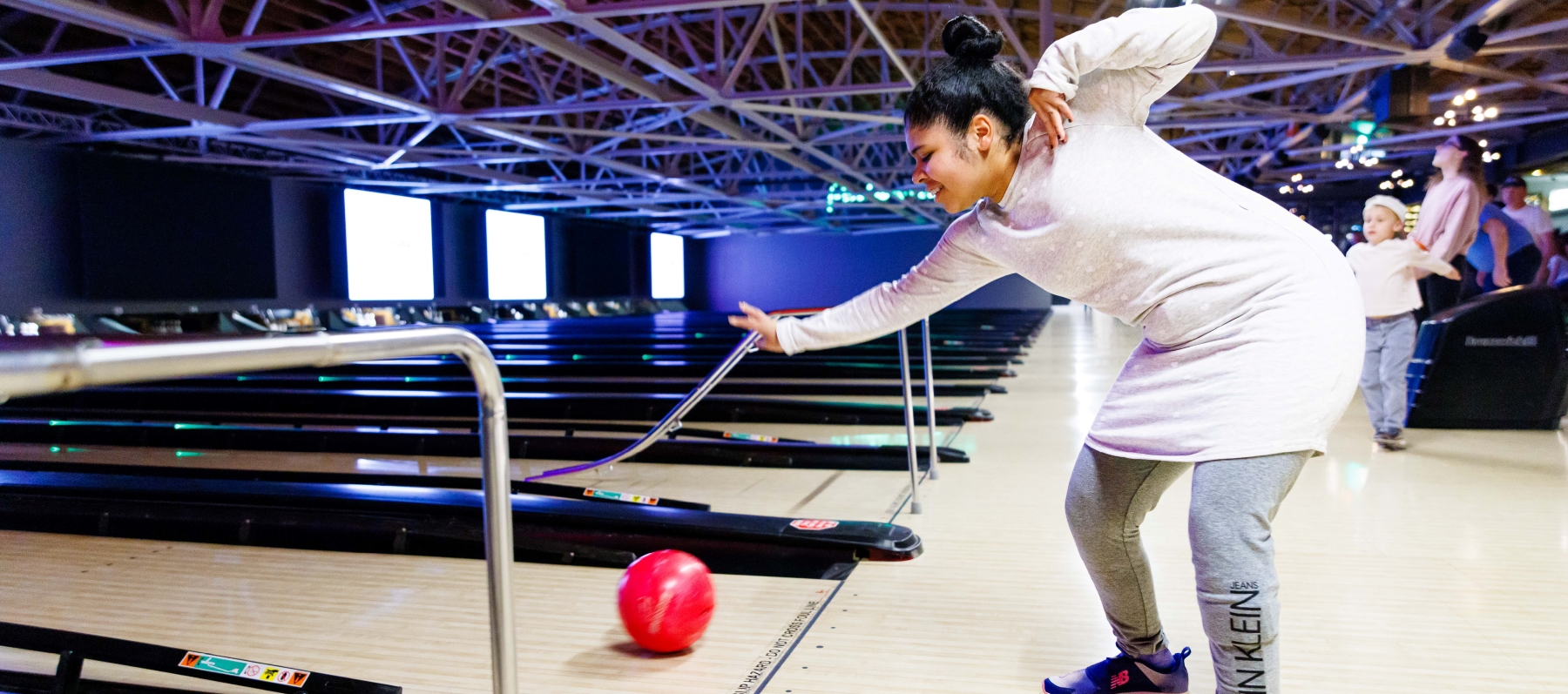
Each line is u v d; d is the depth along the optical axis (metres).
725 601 2.40
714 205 25.45
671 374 8.45
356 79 11.35
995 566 2.63
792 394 6.97
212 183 14.72
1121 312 1.48
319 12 8.86
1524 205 6.96
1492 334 4.73
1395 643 2.03
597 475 4.15
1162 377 1.43
